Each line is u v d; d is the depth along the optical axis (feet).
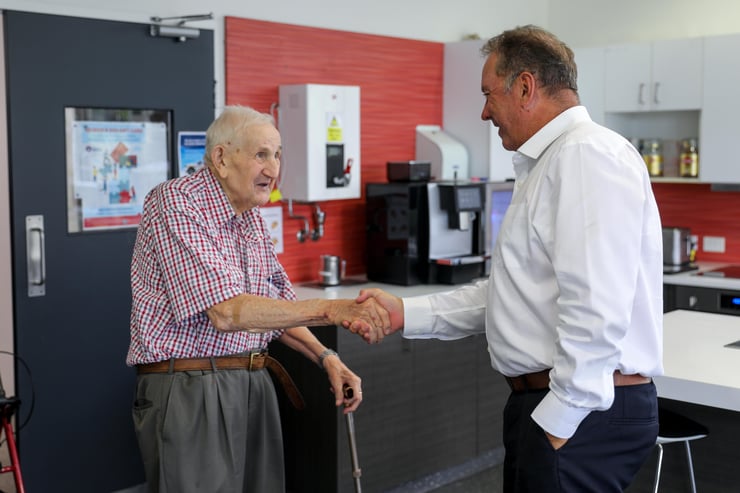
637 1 18.89
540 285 6.89
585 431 6.77
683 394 8.49
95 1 12.39
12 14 11.59
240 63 14.26
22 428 12.07
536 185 6.86
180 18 12.90
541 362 6.88
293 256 15.33
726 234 18.22
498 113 7.30
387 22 16.62
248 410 8.63
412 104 17.15
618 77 17.85
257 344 8.69
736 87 16.28
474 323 8.23
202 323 8.15
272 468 8.90
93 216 12.59
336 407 12.76
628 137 19.02
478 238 15.76
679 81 17.01
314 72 15.35
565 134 6.89
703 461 9.90
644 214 6.76
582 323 6.31
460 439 14.56
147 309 8.09
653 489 9.58
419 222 15.08
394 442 13.51
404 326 8.16
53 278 12.23
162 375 8.21
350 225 16.26
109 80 12.57
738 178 16.44
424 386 13.89
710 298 16.01
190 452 8.16
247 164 8.09
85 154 12.44
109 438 12.97
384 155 16.67
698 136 18.10
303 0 15.14
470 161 17.34
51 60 11.98
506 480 7.45
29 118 11.85
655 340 6.90
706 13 17.95
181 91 13.41
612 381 6.53
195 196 8.09
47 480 12.34
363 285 15.16
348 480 12.91
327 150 14.61
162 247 7.91
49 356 12.26
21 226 11.89
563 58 7.06
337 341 12.60
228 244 8.29
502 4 19.11
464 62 17.30
